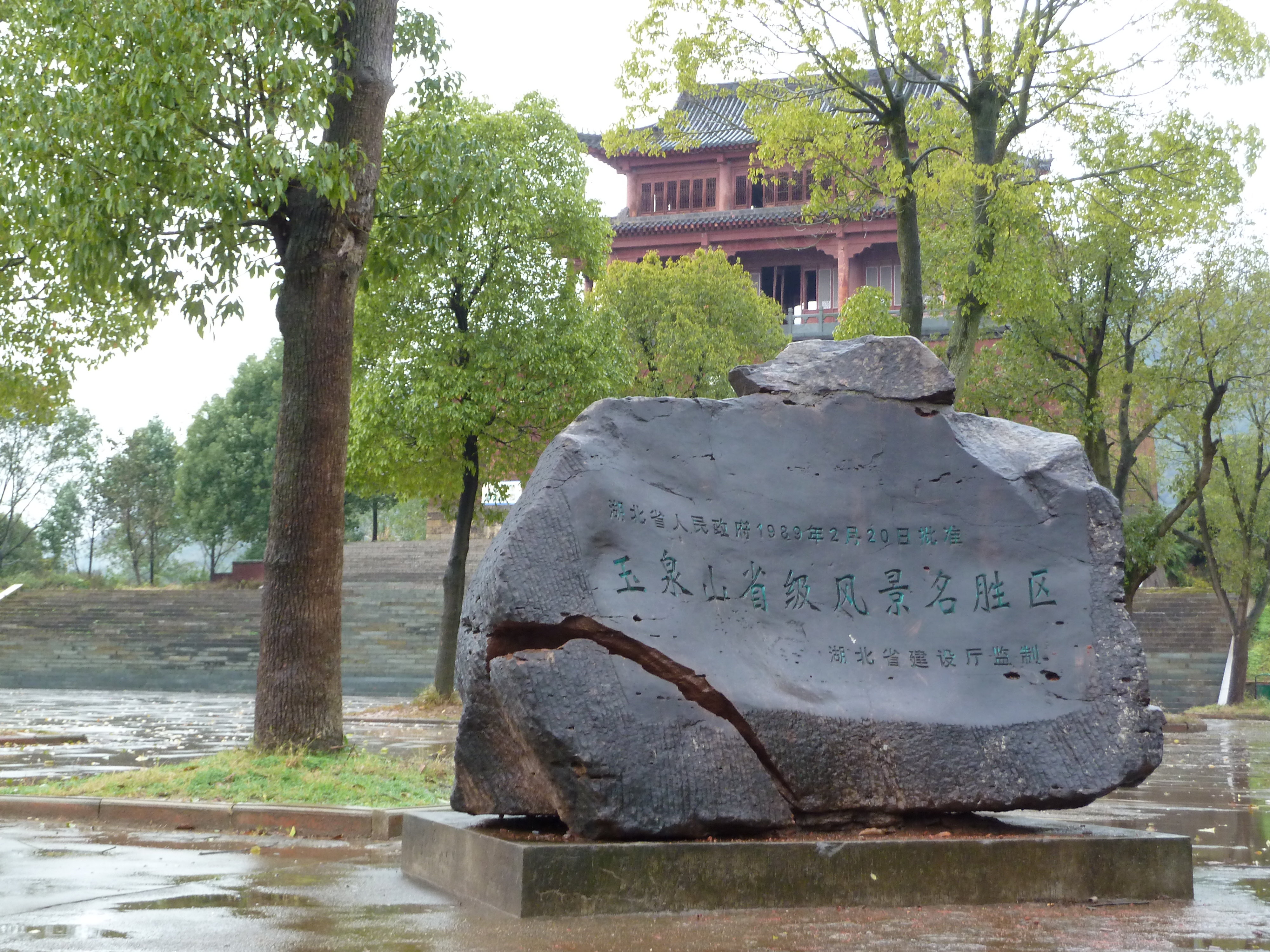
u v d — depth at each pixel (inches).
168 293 370.0
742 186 1727.4
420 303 729.0
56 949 170.4
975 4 565.9
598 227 764.6
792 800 220.8
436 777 371.2
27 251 461.7
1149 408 878.4
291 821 310.3
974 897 216.7
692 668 217.9
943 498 254.1
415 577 1391.5
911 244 627.2
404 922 191.8
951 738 230.8
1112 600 251.4
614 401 239.1
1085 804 234.8
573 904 197.6
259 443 1710.1
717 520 236.7
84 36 357.1
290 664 375.9
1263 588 1039.6
